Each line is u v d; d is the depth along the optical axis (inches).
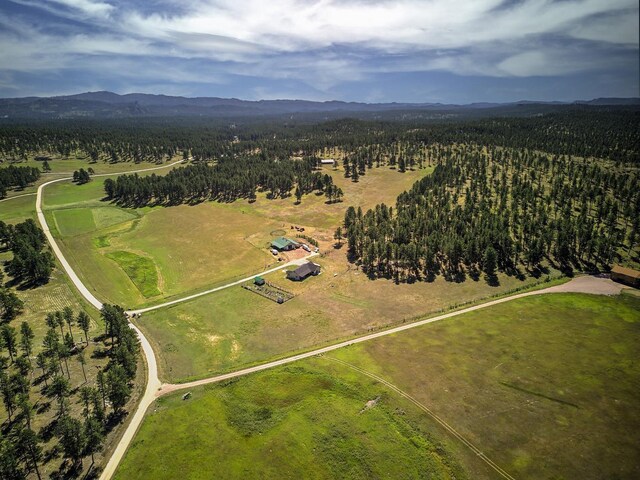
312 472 2516.0
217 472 2536.9
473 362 3459.6
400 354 3624.5
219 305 4763.8
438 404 2989.7
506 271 5285.4
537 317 4165.8
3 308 4544.8
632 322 4008.4
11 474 2431.1
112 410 3065.9
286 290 5108.3
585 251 5408.5
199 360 3754.9
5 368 3457.2
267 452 2679.6
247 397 3193.9
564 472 2407.7
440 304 4635.8
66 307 4291.3
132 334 3814.0
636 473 2385.6
